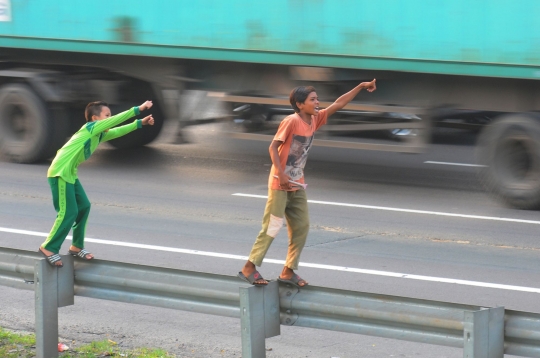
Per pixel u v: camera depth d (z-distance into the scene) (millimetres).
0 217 27578
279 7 32469
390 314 12453
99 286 14734
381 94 31984
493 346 11758
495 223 26703
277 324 13461
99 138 17344
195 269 21562
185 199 30125
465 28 29078
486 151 29703
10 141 38000
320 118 15312
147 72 36781
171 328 17328
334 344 16375
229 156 39125
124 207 28922
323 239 24672
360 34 31062
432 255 22953
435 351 15969
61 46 37188
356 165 36594
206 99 35844
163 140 43438
